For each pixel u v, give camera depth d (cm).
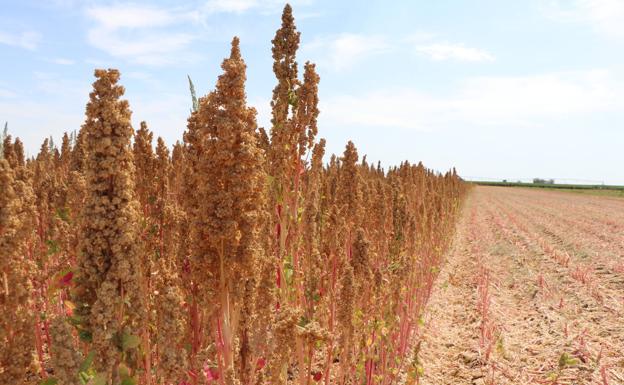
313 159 550
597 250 1522
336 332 407
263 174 250
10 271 212
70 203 367
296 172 479
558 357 672
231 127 232
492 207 3628
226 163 235
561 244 1686
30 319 223
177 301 236
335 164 1131
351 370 450
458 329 792
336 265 465
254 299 278
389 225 646
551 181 12638
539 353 690
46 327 374
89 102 214
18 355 216
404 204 641
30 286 228
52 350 194
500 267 1296
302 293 491
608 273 1188
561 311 879
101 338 208
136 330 226
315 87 476
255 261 254
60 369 192
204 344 307
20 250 220
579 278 1117
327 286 464
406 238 641
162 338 237
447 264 1318
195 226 246
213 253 248
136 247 223
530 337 753
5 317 212
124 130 216
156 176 400
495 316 854
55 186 452
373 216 651
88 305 220
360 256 411
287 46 481
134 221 228
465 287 1076
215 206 239
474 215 2889
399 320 524
